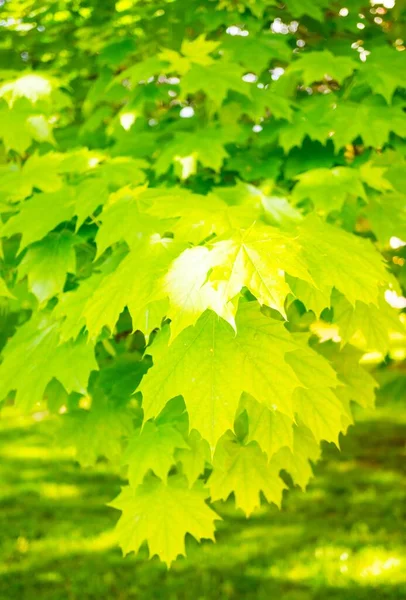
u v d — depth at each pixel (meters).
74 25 3.57
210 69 2.66
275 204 2.25
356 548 5.83
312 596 5.11
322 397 1.94
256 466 2.27
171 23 3.39
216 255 1.50
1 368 2.31
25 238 2.13
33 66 3.82
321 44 3.43
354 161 2.87
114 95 3.20
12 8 3.67
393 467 7.86
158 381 1.60
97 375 2.72
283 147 2.84
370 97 2.86
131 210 2.10
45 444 8.88
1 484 7.48
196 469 2.17
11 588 5.34
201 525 2.20
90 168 2.56
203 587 5.30
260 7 3.13
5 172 2.56
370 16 3.71
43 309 2.41
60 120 3.64
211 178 2.98
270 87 3.13
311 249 1.72
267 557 5.75
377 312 2.38
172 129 3.10
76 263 2.49
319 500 6.96
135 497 2.27
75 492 7.28
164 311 1.74
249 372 1.56
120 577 5.49
